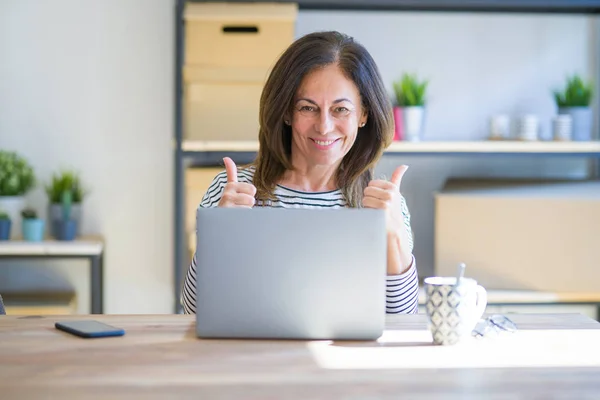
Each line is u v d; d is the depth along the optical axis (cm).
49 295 381
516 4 360
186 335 166
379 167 394
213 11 346
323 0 359
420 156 358
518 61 392
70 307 361
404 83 361
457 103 392
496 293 346
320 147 208
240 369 143
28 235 354
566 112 363
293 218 162
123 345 158
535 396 130
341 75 209
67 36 383
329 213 162
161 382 135
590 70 393
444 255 351
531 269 348
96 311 352
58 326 171
